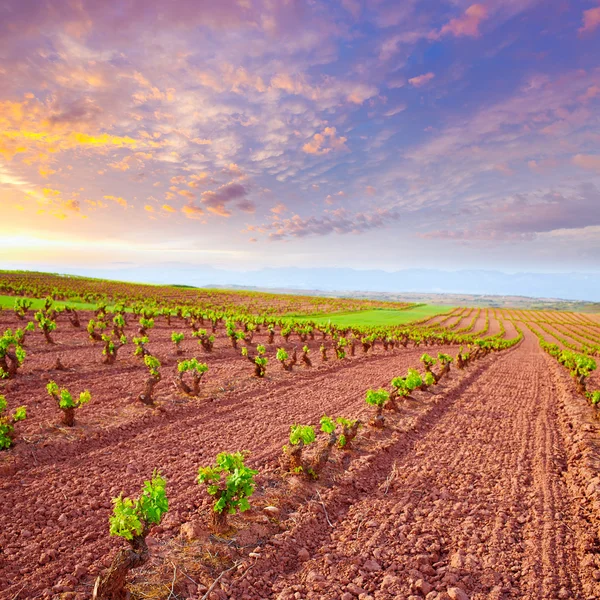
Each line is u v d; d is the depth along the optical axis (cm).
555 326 9625
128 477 873
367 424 1329
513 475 1008
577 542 718
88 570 582
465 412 1599
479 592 584
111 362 1853
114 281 9669
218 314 4100
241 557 636
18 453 928
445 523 773
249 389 1675
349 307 8800
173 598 533
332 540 707
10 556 600
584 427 1367
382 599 559
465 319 9919
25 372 1594
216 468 704
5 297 4353
